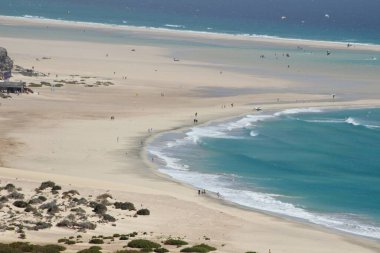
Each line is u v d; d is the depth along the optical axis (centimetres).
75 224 14250
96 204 15875
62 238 13175
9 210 15038
